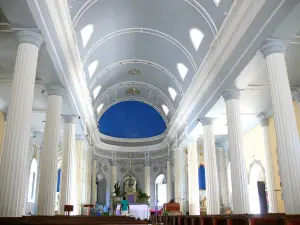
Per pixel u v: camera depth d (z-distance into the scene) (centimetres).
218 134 1939
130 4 1384
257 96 1332
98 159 2484
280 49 891
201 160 2217
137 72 2119
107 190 2505
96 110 2303
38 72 1067
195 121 1633
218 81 1256
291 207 776
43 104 1455
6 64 1128
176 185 2017
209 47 1298
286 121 830
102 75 1925
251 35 957
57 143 1106
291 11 804
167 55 1753
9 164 757
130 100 2580
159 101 2419
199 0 1198
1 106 1408
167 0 1322
